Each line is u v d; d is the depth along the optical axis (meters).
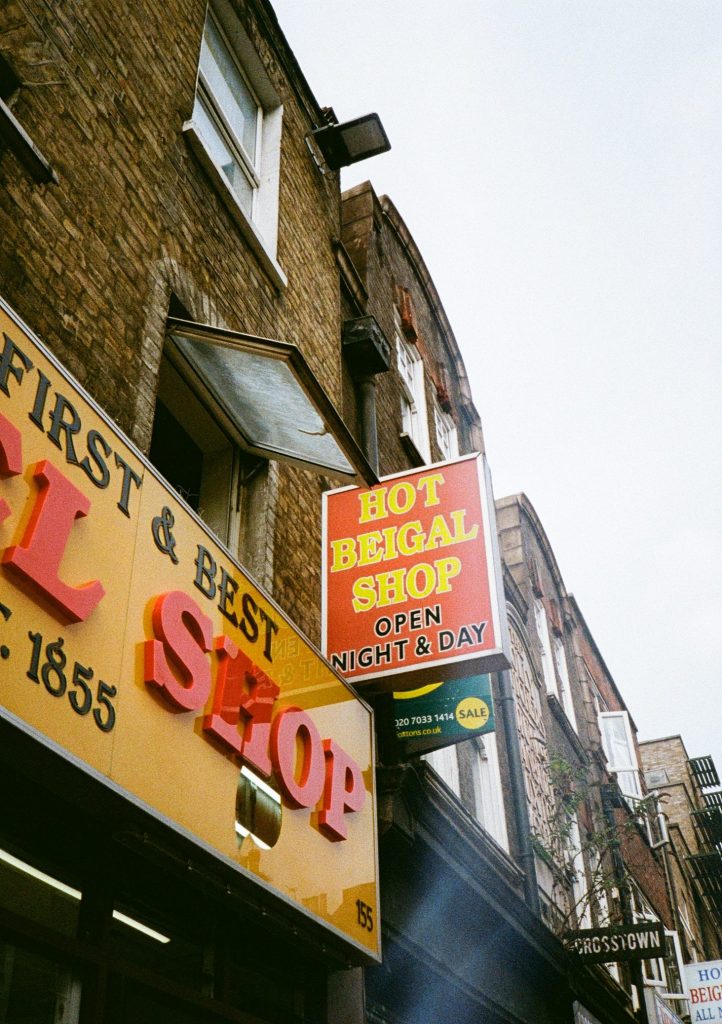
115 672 3.37
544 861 11.57
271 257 7.13
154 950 3.83
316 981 5.09
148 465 3.92
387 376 10.92
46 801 3.43
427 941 6.94
